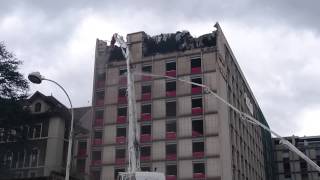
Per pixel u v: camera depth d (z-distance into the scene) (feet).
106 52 246.68
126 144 221.46
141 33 240.73
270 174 346.13
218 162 199.62
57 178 127.13
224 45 243.40
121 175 104.27
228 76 242.78
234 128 237.25
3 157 166.09
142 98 226.58
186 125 212.43
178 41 233.14
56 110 203.62
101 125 230.48
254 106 315.99
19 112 163.22
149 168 210.38
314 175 360.48
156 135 216.13
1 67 160.45
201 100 214.90
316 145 369.30
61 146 200.44
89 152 225.56
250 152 272.31
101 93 238.89
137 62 235.20
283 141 75.56
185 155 206.90
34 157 196.24
